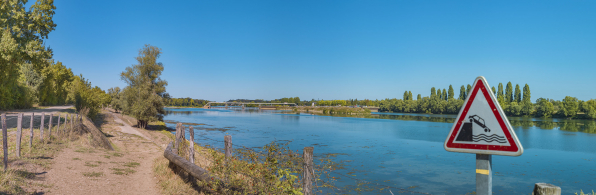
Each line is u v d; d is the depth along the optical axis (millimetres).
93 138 16516
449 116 121500
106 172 8867
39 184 6543
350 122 82625
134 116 43594
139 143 22562
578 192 18344
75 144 13703
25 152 9500
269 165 5445
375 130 57219
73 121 18062
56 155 10172
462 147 2654
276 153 5496
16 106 35438
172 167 9562
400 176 20562
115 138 23688
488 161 2574
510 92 133125
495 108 2523
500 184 19578
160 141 27016
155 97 45625
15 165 7613
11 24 24938
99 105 39375
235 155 6352
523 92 128000
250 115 124938
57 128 14570
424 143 38156
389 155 28812
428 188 17938
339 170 20953
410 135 48312
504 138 2455
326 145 35781
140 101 44469
